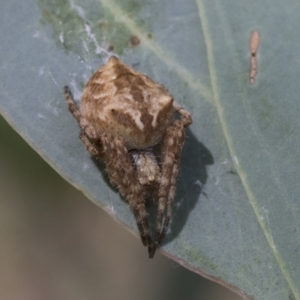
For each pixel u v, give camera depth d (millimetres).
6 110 149
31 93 150
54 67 152
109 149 148
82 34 152
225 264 147
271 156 150
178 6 153
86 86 150
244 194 149
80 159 149
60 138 150
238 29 152
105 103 148
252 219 149
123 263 180
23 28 151
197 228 149
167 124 150
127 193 148
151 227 149
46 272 180
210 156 151
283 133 150
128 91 148
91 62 153
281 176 149
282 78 151
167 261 175
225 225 149
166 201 148
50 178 173
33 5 152
